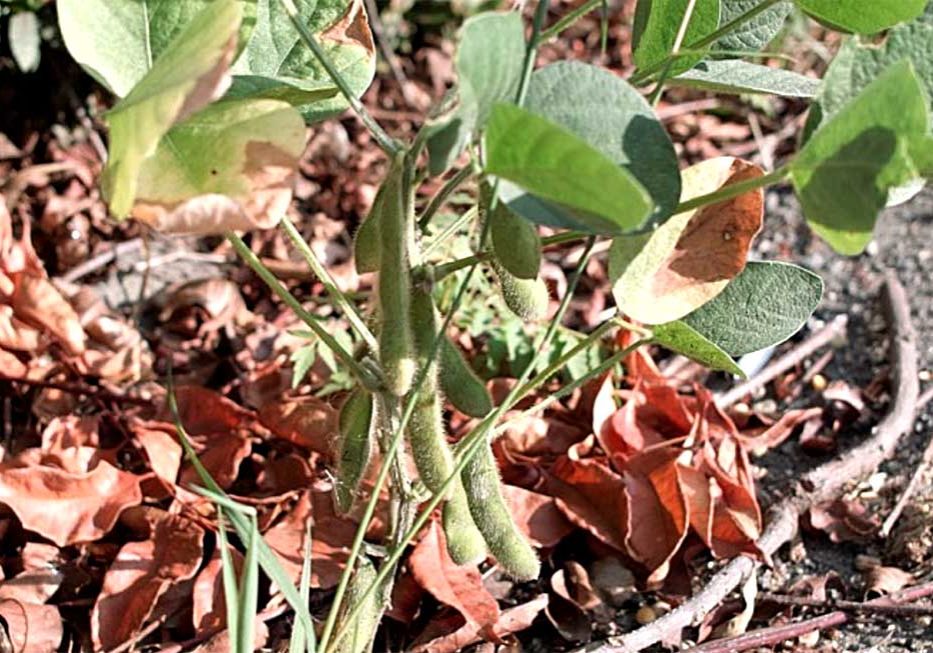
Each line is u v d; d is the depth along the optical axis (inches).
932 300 20.2
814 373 19.0
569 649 14.4
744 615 14.4
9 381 17.1
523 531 15.0
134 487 14.7
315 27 11.0
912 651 14.1
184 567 14.2
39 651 13.6
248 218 8.5
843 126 8.1
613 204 7.8
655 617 14.8
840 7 9.9
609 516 15.3
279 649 13.8
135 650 13.9
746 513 15.3
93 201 21.5
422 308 9.9
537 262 9.4
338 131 23.2
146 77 8.8
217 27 8.3
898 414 17.3
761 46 11.7
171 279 20.5
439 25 25.8
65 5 9.6
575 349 11.2
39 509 14.2
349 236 21.4
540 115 8.1
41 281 16.5
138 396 17.1
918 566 15.5
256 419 16.0
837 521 16.0
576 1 27.3
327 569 14.4
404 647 14.3
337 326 18.5
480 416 10.5
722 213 10.3
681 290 10.3
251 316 19.2
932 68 9.3
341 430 11.1
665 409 16.5
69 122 22.3
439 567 14.0
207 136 8.8
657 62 10.9
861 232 8.3
